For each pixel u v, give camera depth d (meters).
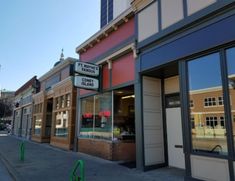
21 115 31.31
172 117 9.20
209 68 6.73
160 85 9.76
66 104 16.83
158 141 9.20
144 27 9.20
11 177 8.75
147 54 8.94
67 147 15.61
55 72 20.19
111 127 11.13
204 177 6.45
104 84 11.91
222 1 6.35
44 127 21.89
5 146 18.28
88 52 13.75
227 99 6.13
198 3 7.07
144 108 9.06
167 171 8.45
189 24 7.25
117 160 10.85
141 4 9.39
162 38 8.27
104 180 7.36
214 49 6.56
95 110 12.77
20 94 32.41
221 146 6.26
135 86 9.41
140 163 8.71
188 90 7.23
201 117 6.83
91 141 12.73
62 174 8.43
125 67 10.34
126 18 10.38
